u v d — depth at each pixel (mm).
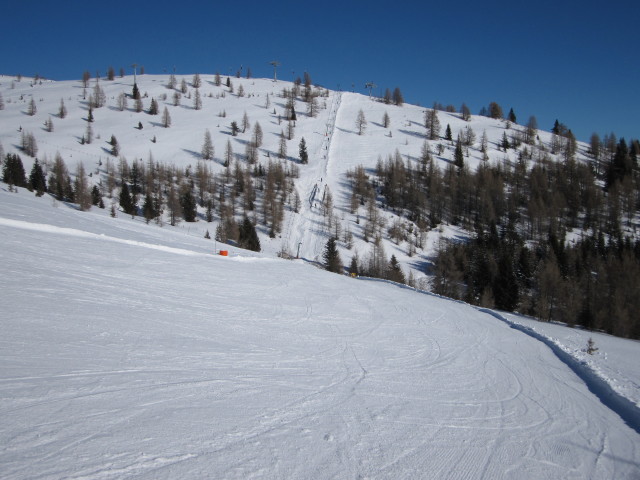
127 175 76500
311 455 4180
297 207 76125
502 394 7430
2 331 5809
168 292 10711
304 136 118938
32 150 82812
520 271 49969
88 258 12508
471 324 14391
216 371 6047
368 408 5742
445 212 81250
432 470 4371
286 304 12398
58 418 3924
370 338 10117
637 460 5426
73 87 152250
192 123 120750
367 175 93562
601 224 70562
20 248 11531
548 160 99375
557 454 5312
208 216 68062
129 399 4602
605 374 9508
